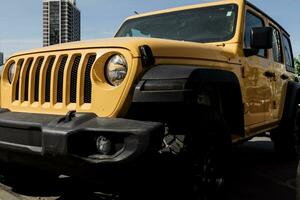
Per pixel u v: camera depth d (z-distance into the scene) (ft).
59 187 16.56
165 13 18.53
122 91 11.32
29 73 13.37
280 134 22.93
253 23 18.31
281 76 21.85
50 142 11.04
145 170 10.75
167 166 11.30
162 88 11.02
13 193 15.69
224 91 14.56
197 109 12.19
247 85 16.63
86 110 11.77
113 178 11.12
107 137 10.65
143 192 11.72
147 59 11.50
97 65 11.73
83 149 10.89
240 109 15.19
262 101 18.63
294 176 20.12
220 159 13.38
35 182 16.52
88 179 11.93
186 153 11.58
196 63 13.23
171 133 11.68
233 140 15.42
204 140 12.28
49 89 12.85
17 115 12.71
